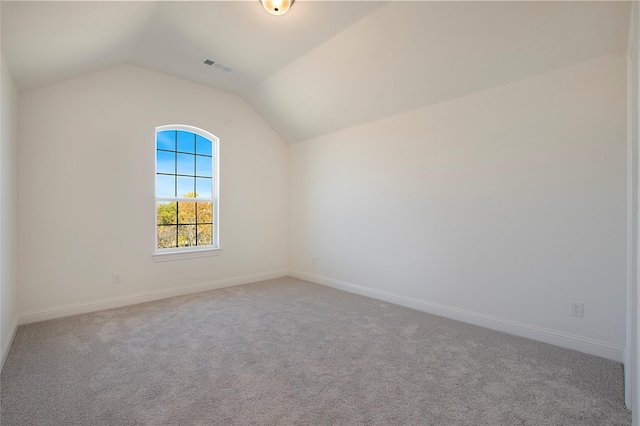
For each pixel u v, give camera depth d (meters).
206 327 2.79
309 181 4.68
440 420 1.55
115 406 1.65
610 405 1.67
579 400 1.71
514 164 2.64
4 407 1.64
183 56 3.31
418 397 1.74
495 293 2.76
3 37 1.96
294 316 3.10
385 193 3.66
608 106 2.20
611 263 2.21
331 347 2.39
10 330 2.44
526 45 2.34
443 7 2.31
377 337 2.58
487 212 2.80
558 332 2.42
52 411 1.61
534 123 2.52
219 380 1.92
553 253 2.45
